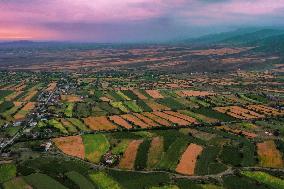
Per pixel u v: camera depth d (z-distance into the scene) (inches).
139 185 7421.3
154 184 7475.4
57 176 7790.4
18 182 7519.7
